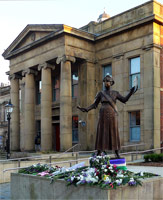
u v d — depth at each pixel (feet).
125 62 75.36
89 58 81.66
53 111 95.14
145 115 69.41
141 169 41.09
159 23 70.28
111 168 25.70
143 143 69.10
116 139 31.04
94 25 85.81
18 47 96.07
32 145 88.43
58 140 94.84
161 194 26.91
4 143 144.05
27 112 89.25
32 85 90.79
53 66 84.07
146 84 69.92
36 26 84.74
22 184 31.40
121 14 77.87
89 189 23.57
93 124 81.46
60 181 26.37
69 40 76.84
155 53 69.41
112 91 32.32
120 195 22.86
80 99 82.69
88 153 76.74
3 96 146.41
